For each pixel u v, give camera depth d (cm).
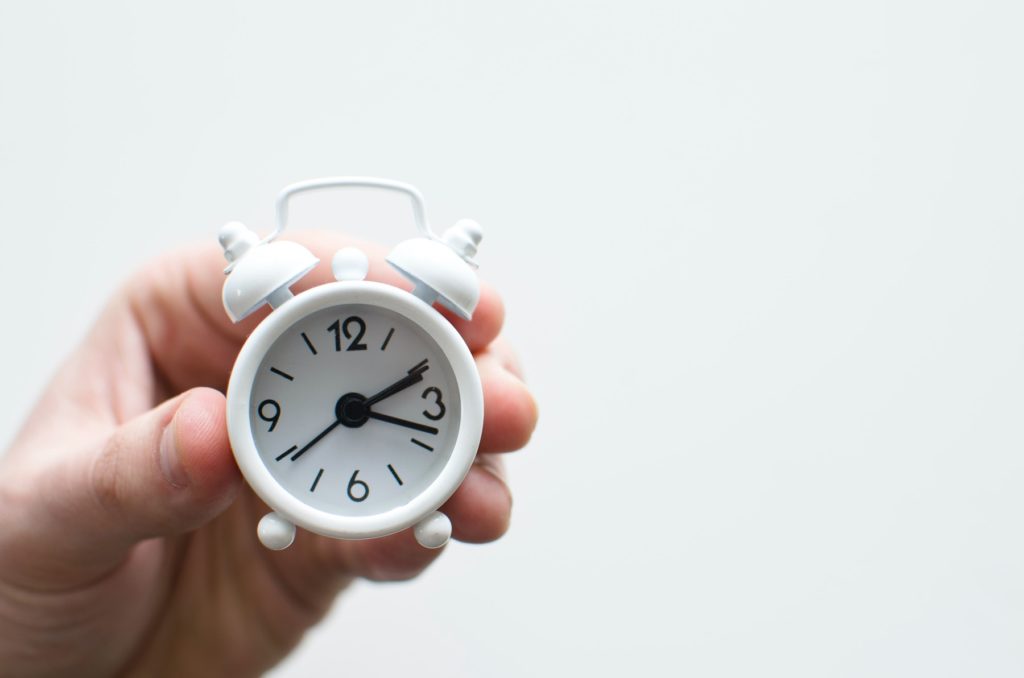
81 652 39
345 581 43
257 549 43
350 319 31
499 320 37
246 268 30
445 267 31
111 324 40
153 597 41
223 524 43
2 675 38
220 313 40
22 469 36
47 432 38
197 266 40
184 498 32
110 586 38
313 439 31
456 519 36
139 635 41
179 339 40
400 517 31
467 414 31
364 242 38
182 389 41
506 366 38
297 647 44
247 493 43
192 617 43
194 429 31
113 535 35
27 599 37
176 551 43
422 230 32
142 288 41
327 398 31
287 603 43
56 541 35
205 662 43
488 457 37
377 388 31
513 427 36
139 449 32
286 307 30
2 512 35
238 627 43
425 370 31
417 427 31
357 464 31
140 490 32
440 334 31
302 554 42
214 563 43
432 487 31
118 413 39
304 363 31
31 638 38
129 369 40
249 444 30
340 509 31
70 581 37
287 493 30
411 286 38
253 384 31
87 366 39
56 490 34
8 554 36
